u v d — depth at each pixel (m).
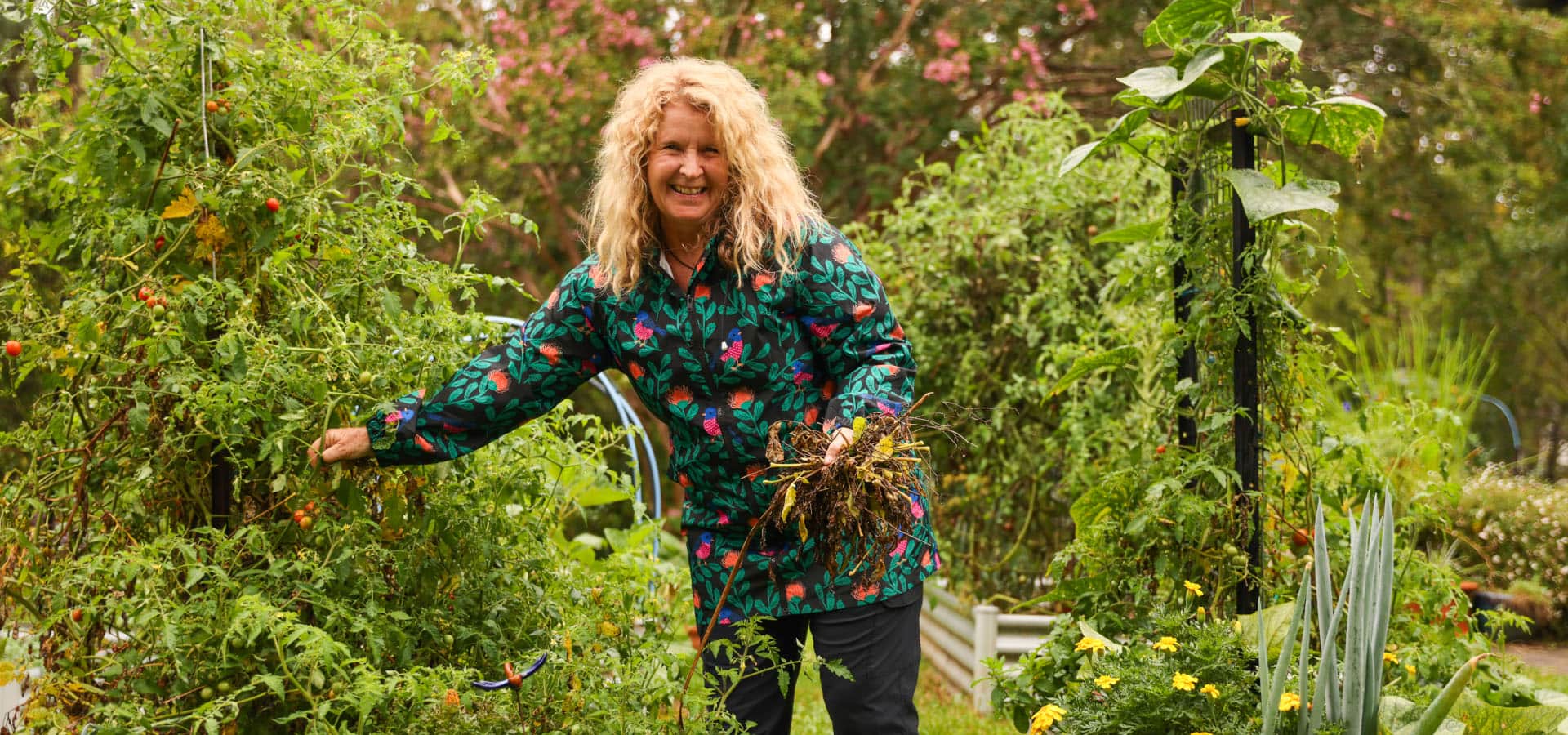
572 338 2.38
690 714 2.26
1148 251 3.23
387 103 2.57
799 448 2.14
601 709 2.19
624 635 2.70
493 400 2.35
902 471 2.08
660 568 3.37
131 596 2.27
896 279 5.26
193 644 2.14
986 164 5.45
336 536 2.31
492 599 2.52
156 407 2.32
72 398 2.29
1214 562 2.96
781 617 2.34
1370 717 2.38
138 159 2.29
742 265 2.26
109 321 2.32
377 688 2.00
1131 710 2.53
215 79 2.38
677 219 2.24
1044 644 3.12
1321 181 2.84
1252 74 2.96
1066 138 5.43
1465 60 8.28
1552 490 6.67
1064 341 5.02
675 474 2.44
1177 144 3.09
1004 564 5.21
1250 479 2.94
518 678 2.14
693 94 2.21
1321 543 2.45
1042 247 5.14
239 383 2.20
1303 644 2.35
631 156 2.26
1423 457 3.86
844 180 8.73
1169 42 2.99
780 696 2.43
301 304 2.30
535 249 8.93
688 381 2.31
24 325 2.33
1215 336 2.97
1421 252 8.81
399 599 2.43
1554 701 3.12
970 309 5.18
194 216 2.31
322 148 2.43
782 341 2.28
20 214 2.49
